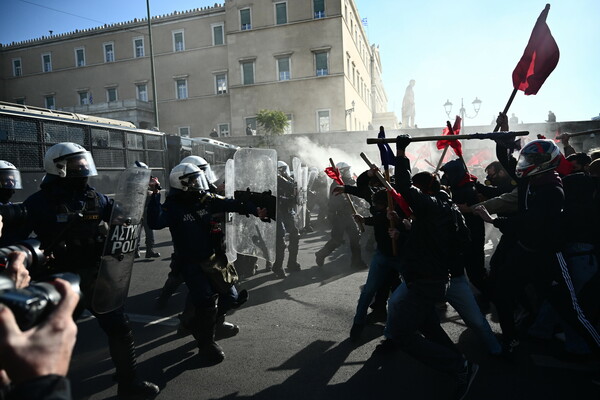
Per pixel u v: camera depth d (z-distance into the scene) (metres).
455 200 3.98
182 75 35.47
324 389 2.73
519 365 2.98
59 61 38.91
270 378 2.89
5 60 40.69
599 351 2.63
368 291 3.49
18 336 0.63
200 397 2.66
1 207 2.06
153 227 2.95
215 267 3.13
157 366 3.11
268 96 32.25
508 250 3.72
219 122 34.81
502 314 2.99
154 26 36.06
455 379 2.48
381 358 3.17
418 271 2.50
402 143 2.74
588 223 2.94
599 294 2.90
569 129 20.00
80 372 3.06
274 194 4.24
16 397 0.58
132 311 4.48
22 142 7.79
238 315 4.22
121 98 37.16
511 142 3.07
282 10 31.81
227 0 32.88
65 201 2.42
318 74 31.36
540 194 2.79
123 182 2.52
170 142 12.90
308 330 3.78
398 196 2.95
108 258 2.42
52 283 0.75
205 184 3.25
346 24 32.38
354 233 6.02
